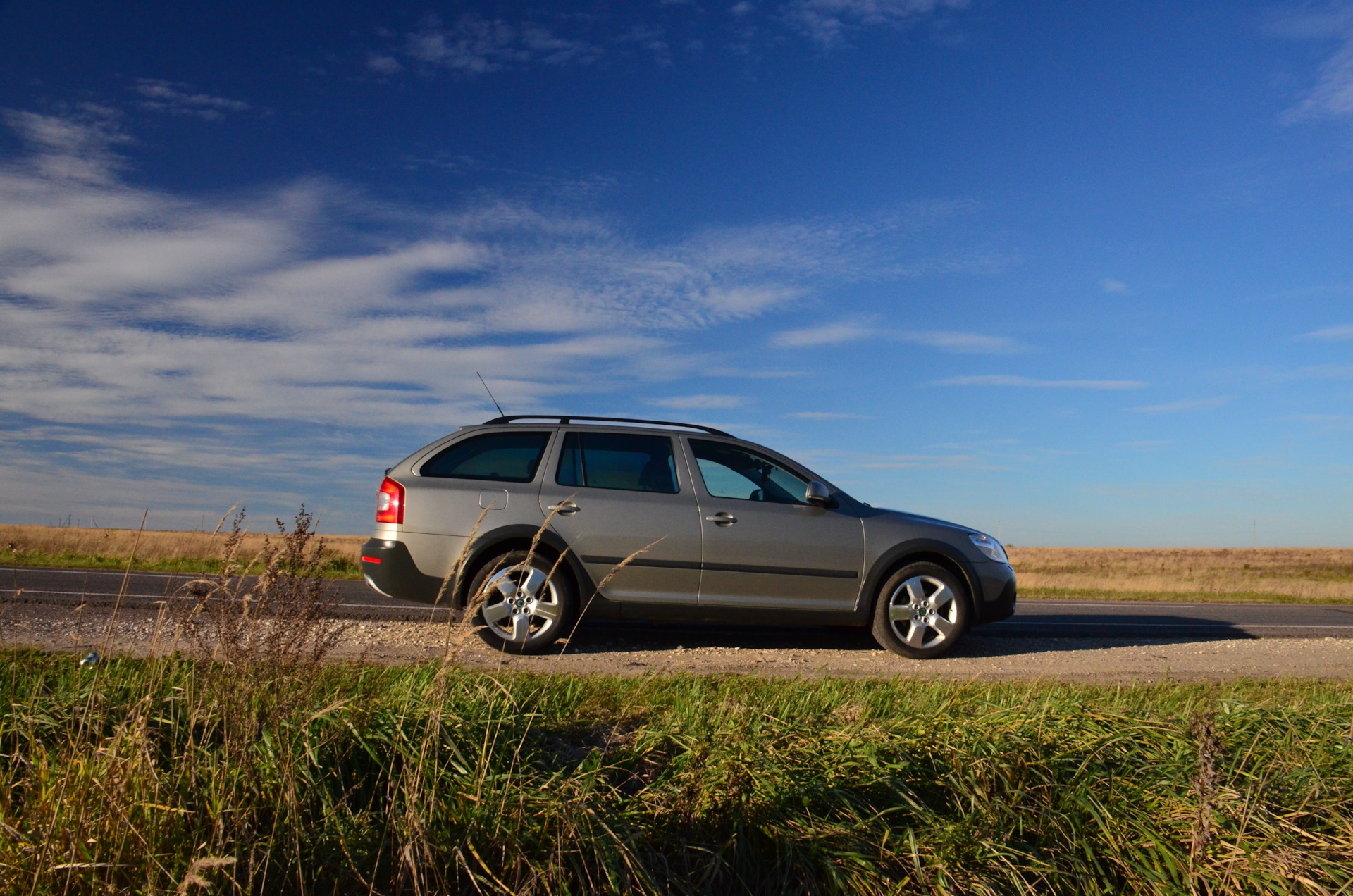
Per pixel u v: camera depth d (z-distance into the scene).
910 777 3.55
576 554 6.91
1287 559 58.50
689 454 7.44
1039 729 3.98
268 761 2.92
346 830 2.76
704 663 6.57
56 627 6.57
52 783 2.65
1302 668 7.48
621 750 3.70
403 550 6.78
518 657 6.48
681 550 7.10
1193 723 3.83
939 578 7.41
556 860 2.77
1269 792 3.61
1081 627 10.08
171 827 2.56
